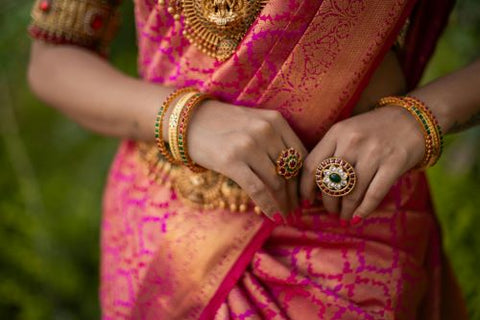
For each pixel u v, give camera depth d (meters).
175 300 0.99
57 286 2.31
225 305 0.96
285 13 0.85
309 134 0.93
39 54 1.14
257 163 0.88
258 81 0.91
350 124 0.89
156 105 0.97
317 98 0.90
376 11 0.86
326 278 0.95
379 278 0.96
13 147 2.42
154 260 1.01
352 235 0.97
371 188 0.89
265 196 0.89
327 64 0.88
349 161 0.88
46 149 2.82
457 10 1.67
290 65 0.88
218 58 0.93
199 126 0.91
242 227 0.96
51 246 2.35
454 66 1.91
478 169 1.94
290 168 0.89
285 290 0.96
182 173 1.00
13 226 2.35
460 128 0.97
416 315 1.14
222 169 0.89
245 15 0.89
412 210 1.04
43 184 2.63
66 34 1.10
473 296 1.71
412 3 0.91
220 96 0.95
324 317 0.94
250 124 0.88
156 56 1.01
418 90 0.95
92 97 1.05
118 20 1.17
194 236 0.97
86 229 2.44
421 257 1.08
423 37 1.05
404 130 0.90
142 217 1.04
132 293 1.05
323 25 0.85
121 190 1.13
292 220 0.97
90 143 2.63
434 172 1.89
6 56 2.03
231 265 0.96
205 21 0.91
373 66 0.92
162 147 0.95
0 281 2.28
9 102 2.42
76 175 2.63
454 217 1.83
